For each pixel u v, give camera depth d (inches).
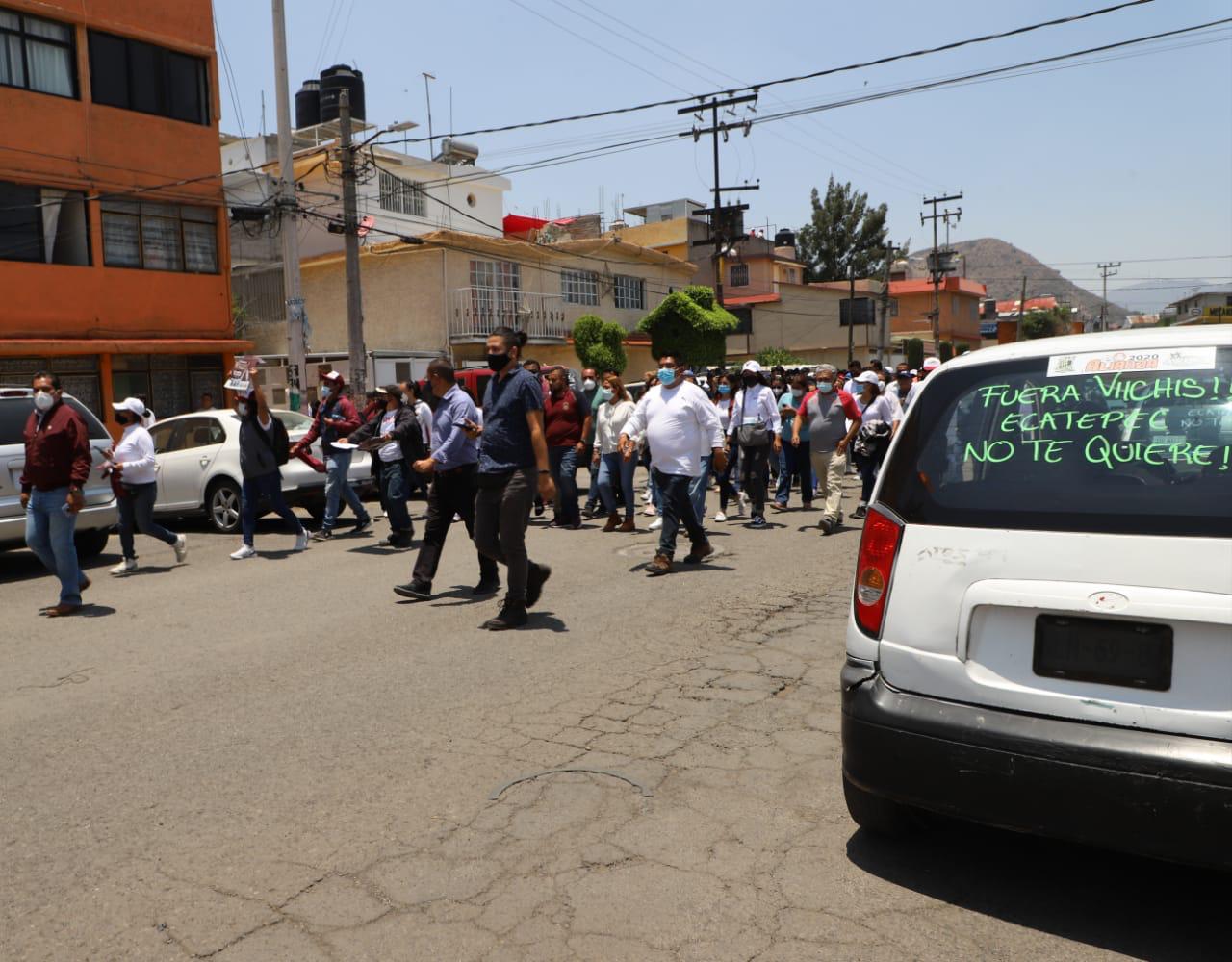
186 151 866.8
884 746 120.5
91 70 805.2
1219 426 111.9
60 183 784.3
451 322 1130.0
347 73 1435.8
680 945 113.2
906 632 121.8
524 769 166.4
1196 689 104.7
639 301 1435.8
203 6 874.8
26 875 132.9
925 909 120.5
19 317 764.0
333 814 149.9
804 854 135.1
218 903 124.4
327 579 341.7
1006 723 113.2
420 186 1274.6
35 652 253.9
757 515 434.3
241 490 461.4
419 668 227.5
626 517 431.2
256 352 1251.8
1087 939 113.5
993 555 117.0
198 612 296.0
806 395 494.0
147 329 845.2
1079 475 116.6
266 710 199.9
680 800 152.9
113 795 159.3
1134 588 108.3
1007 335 502.6
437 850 137.4
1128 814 105.3
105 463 401.7
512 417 258.4
